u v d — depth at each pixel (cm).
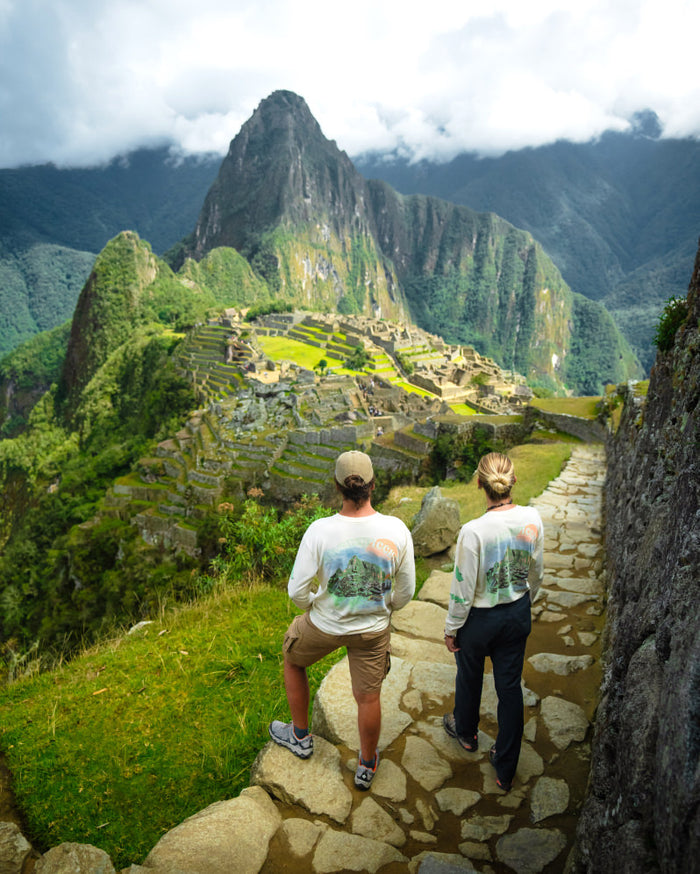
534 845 291
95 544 4200
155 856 274
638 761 188
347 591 298
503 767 330
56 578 4412
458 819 313
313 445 4428
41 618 4094
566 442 2280
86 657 575
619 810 204
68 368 19038
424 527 803
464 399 8062
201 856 275
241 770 370
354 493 301
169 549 3794
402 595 316
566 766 354
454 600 326
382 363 9919
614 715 256
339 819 308
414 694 427
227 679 478
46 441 13412
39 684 509
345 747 367
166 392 9012
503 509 329
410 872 276
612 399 2208
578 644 516
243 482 4231
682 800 145
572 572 708
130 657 529
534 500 1141
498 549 318
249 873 273
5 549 7125
